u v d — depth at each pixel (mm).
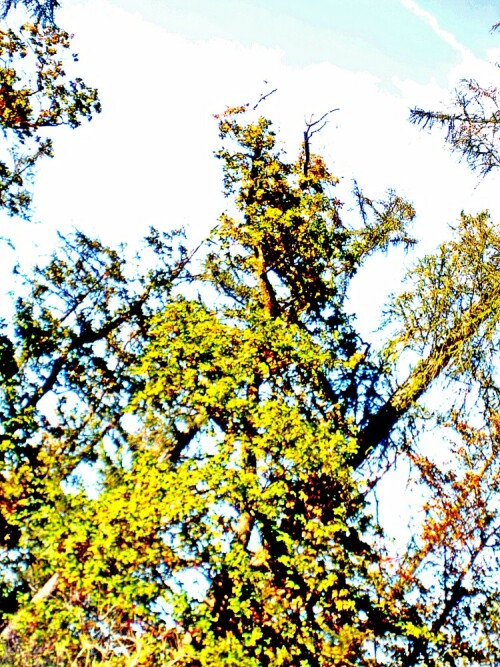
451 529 11141
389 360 13320
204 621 6438
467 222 12781
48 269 14734
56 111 14133
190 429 10062
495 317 11297
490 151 10875
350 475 8734
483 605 10398
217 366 9273
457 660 9680
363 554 8375
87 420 12406
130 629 7047
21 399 12195
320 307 14805
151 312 14852
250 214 14570
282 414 8328
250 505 7652
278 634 7234
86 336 14219
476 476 11516
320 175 15711
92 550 6520
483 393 11797
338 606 7332
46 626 6793
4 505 8406
